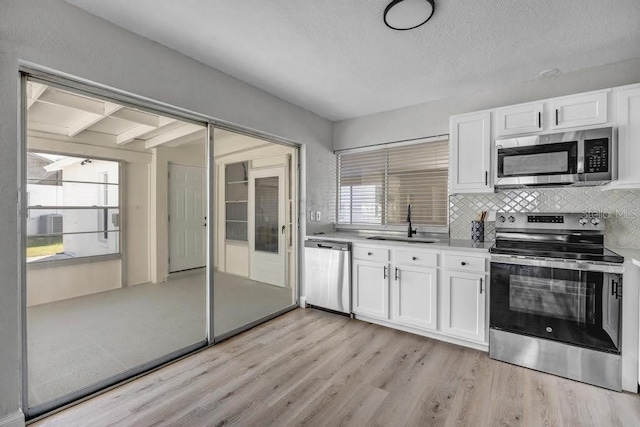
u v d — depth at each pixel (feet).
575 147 7.19
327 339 8.77
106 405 5.78
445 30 6.53
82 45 5.78
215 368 7.16
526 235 8.52
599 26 6.32
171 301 9.81
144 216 9.07
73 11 5.67
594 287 6.47
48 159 6.84
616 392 6.23
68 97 6.73
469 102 10.06
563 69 8.28
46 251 7.08
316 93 10.07
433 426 5.25
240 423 5.32
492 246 8.09
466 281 8.11
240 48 7.29
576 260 6.63
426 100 10.68
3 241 4.85
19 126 5.27
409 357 7.69
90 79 5.89
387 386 6.43
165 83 7.12
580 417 5.46
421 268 8.82
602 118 7.11
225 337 8.78
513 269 7.34
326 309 11.43
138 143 8.81
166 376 6.81
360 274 10.11
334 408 5.73
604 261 6.38
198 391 6.25
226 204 11.49
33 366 6.84
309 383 6.54
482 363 7.41
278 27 6.45
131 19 6.13
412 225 11.34
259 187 12.16
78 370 6.78
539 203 8.82
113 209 8.29
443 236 10.67
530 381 6.63
